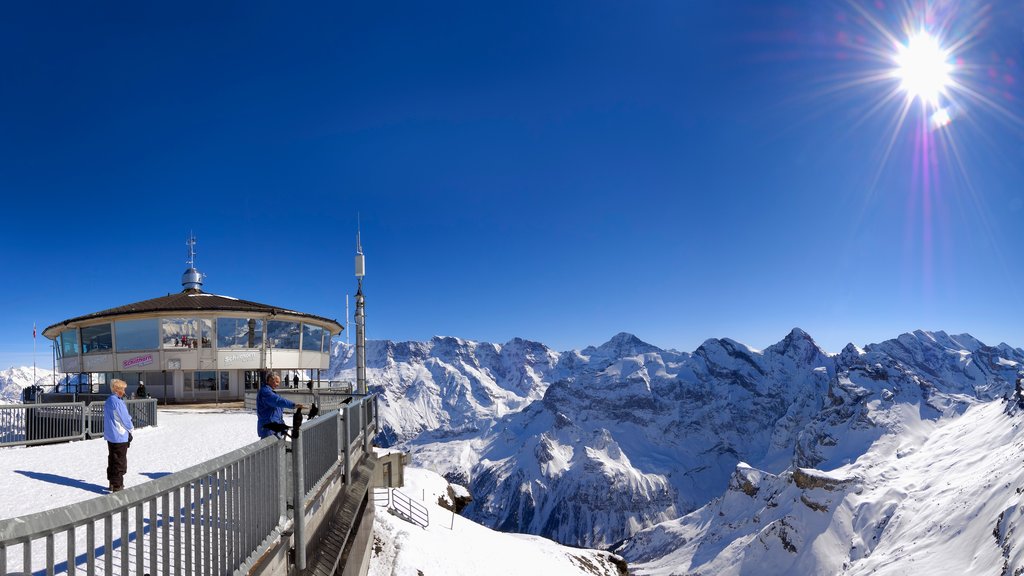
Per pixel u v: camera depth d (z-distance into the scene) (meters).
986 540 177.25
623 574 65.44
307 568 8.35
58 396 36.03
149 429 21.92
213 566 5.30
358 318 29.16
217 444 17.58
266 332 40.56
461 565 35.94
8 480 11.77
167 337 37.62
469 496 66.19
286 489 7.71
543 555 56.34
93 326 38.94
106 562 3.82
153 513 4.36
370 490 18.52
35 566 6.52
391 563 30.83
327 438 10.48
